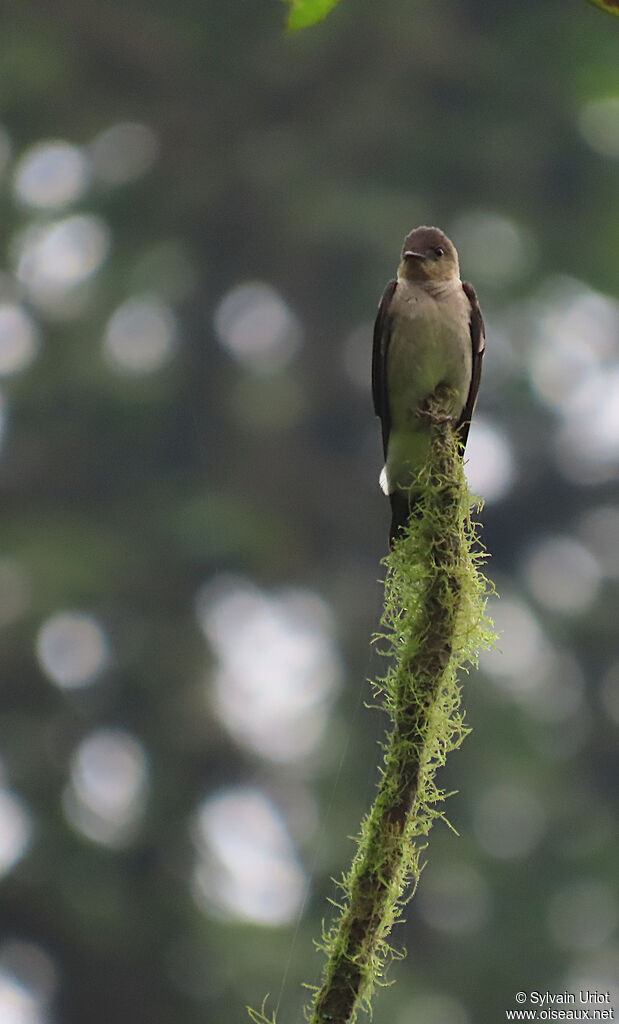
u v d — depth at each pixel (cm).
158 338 2658
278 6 2598
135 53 2600
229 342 2666
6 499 2491
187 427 2583
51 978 2059
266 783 2236
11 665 2230
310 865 2036
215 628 2414
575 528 2731
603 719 2520
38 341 2569
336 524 2545
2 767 2156
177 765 2220
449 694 534
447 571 552
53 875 2033
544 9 2600
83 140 2650
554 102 2677
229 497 2450
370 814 504
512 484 2697
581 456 2703
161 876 2128
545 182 2736
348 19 2548
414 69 2611
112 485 2517
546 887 2266
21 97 2620
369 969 479
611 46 2612
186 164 2622
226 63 2653
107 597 2323
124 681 2292
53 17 2602
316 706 2309
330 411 2638
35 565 2291
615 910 2288
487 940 2189
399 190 2556
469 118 2647
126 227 2664
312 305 2641
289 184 2533
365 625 2338
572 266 2678
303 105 2670
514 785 2289
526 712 2367
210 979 1992
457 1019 2127
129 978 2038
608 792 2500
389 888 488
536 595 2617
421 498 582
